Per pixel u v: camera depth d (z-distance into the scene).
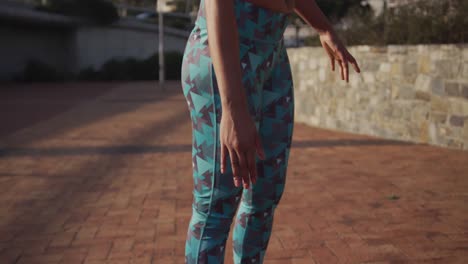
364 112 7.48
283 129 1.48
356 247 2.79
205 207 1.38
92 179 4.73
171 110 12.09
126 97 16.98
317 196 3.94
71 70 32.81
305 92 9.05
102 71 32.38
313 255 2.69
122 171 5.11
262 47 1.34
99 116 10.84
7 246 2.92
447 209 3.51
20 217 3.51
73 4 31.39
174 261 2.65
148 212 3.59
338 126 8.11
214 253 1.39
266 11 1.32
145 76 33.00
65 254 2.79
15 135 7.94
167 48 35.75
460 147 5.95
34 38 30.69
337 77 8.02
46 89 22.59
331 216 3.39
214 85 1.29
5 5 26.78
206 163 1.35
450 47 5.93
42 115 11.25
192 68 1.34
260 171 1.50
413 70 6.51
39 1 31.70
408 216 3.36
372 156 5.68
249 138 1.11
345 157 5.66
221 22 1.13
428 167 5.00
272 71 1.45
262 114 1.45
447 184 4.26
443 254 2.67
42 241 3.00
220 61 1.13
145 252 2.79
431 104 6.29
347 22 9.03
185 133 8.04
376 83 7.18
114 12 32.62
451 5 6.66
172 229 3.20
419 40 6.59
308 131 8.02
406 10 7.34
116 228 3.23
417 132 6.57
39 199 4.00
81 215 3.54
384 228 3.12
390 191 4.06
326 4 17.84
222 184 1.34
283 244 2.86
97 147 6.66
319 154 5.89
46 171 5.12
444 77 6.06
